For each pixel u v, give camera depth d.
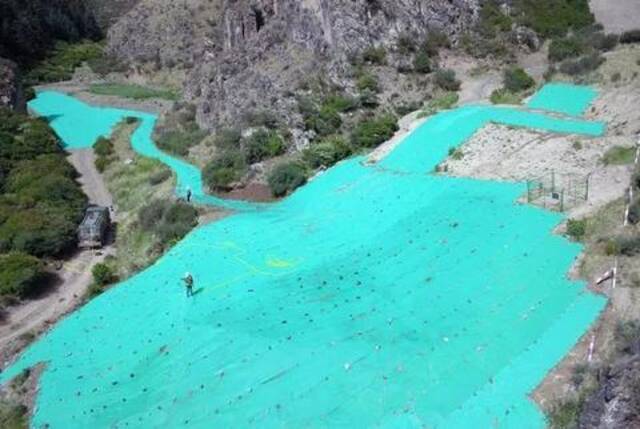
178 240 60.66
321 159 68.38
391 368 38.78
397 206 57.09
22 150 87.94
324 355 40.88
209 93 90.12
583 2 93.31
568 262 44.81
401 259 49.19
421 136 66.81
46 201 72.50
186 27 145.50
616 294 40.19
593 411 31.02
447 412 34.78
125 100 123.56
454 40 87.12
